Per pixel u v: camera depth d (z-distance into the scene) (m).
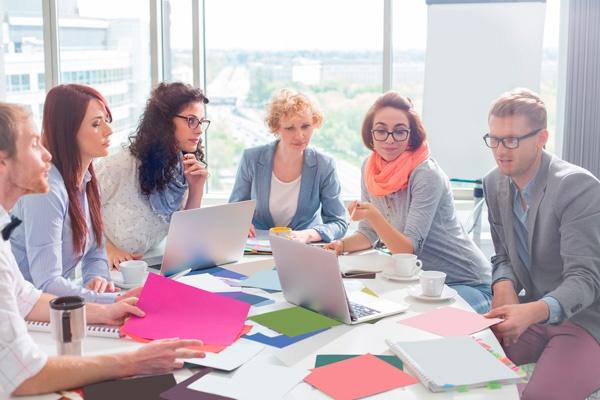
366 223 2.98
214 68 4.45
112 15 4.38
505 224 2.62
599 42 3.69
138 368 1.61
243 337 1.86
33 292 1.98
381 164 3.02
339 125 4.39
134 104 4.45
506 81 3.94
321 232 3.11
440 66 3.99
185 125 2.96
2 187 1.70
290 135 3.27
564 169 2.47
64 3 4.39
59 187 2.28
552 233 2.47
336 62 4.33
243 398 1.50
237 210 2.56
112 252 2.81
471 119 4.00
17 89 4.46
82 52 4.44
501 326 2.06
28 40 4.42
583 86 3.73
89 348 1.78
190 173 3.03
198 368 1.67
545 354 2.34
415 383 1.58
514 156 2.47
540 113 2.46
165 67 4.44
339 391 1.53
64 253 2.39
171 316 1.96
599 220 2.37
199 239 2.48
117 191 2.86
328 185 3.37
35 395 1.53
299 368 1.66
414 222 2.81
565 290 2.26
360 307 2.09
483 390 1.55
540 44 3.88
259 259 2.71
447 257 2.93
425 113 4.04
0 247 1.59
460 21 3.93
